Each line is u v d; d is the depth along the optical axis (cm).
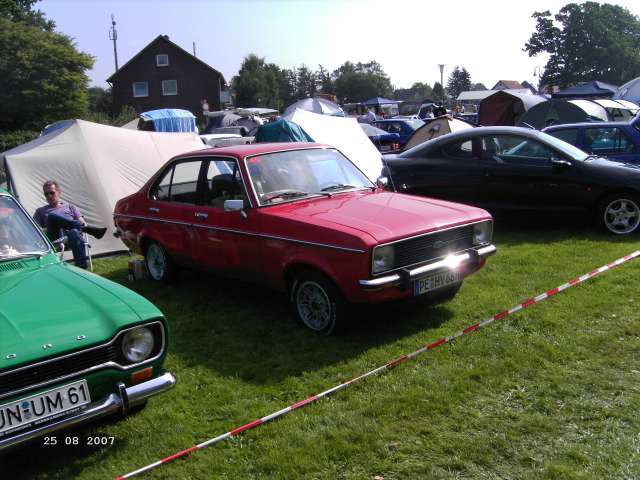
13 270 415
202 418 396
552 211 840
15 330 325
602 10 6372
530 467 318
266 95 8306
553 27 6512
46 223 686
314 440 354
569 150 845
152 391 349
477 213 548
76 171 897
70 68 3603
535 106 1986
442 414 376
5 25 3497
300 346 502
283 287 544
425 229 495
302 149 620
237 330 552
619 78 6322
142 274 741
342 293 493
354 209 535
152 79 5616
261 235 539
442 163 916
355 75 9800
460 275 524
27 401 309
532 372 422
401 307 577
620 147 978
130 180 941
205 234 606
